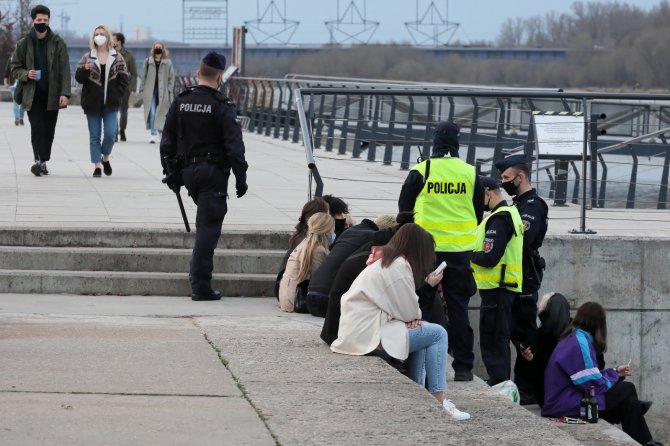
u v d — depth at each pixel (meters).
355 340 11.48
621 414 14.44
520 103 24.30
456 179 13.39
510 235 14.01
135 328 12.68
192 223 16.98
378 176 24.56
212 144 14.87
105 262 15.78
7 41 75.62
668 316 17.06
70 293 15.38
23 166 24.72
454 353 13.58
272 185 23.05
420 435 8.77
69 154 28.36
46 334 12.05
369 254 12.20
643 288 17.00
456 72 111.44
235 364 10.95
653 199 25.61
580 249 16.83
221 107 14.74
